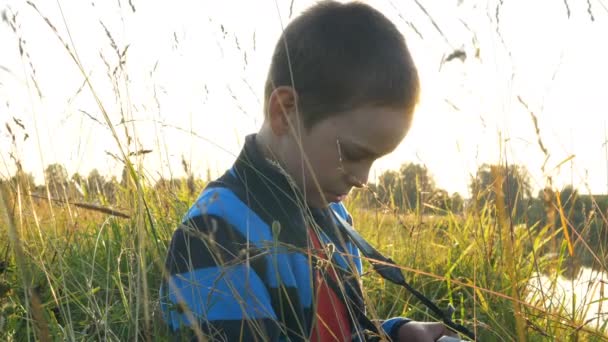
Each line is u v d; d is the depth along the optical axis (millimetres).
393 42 1723
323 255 1746
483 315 2570
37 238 2359
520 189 2006
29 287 1031
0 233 2447
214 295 1521
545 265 2938
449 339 1845
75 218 2635
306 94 1678
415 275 2932
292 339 1633
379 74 1646
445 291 3012
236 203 1657
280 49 1794
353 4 1797
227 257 1561
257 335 1507
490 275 2770
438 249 3504
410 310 2592
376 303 2719
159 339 1587
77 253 2441
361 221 3793
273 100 1719
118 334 1832
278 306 1614
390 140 1688
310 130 1683
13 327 1812
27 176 2082
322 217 1849
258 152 1764
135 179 1688
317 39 1699
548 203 1605
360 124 1654
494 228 3107
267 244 1490
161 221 2340
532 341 2201
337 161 1695
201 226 1599
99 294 2264
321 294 1726
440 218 3721
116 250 2619
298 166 1722
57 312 2023
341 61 1643
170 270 1567
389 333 1996
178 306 1500
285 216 1687
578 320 2307
